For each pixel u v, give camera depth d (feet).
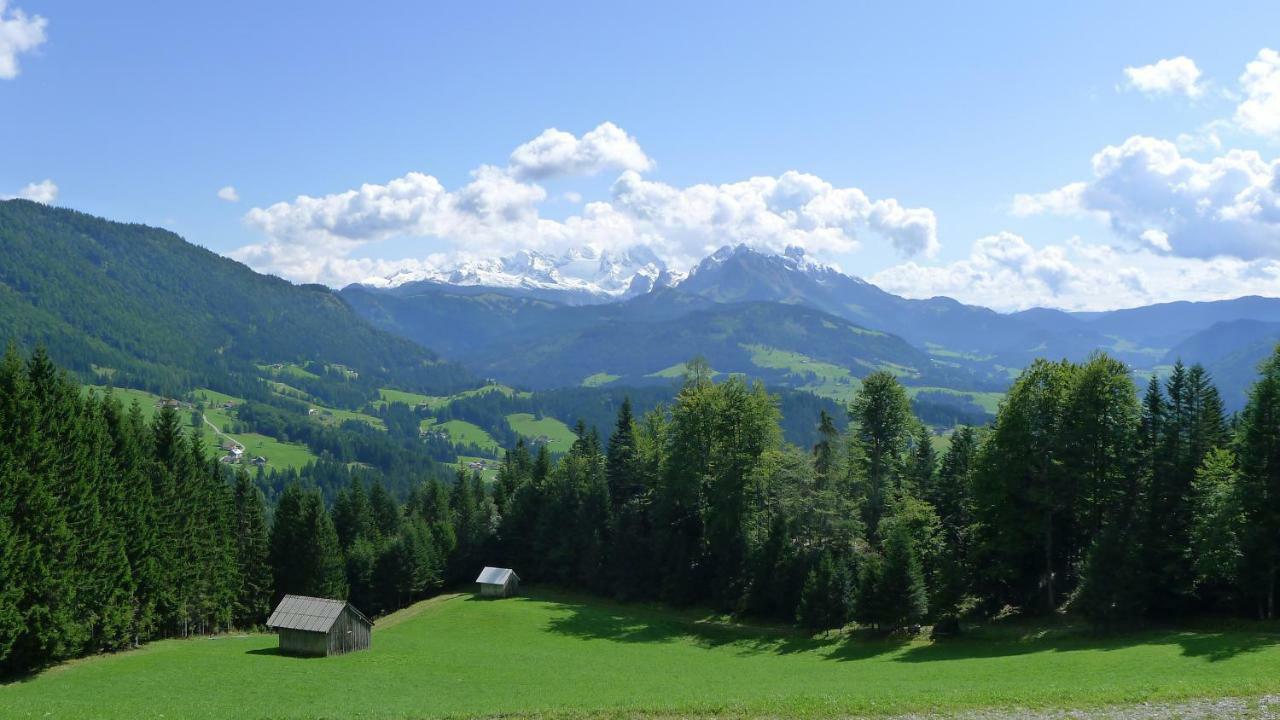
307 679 170.81
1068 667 142.61
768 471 258.78
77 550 177.99
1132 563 178.29
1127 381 202.49
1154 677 122.42
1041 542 209.26
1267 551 167.43
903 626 211.00
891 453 253.85
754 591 243.40
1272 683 102.99
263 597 296.30
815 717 99.40
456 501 447.42
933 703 103.50
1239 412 214.90
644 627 248.73
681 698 121.80
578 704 117.29
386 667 188.85
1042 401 205.46
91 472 192.65
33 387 179.63
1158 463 193.26
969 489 225.76
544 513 338.13
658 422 324.39
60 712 124.26
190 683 163.02
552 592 318.45
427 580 350.02
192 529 246.47
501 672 182.09
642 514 310.86
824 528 238.89
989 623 206.39
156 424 255.70
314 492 314.76
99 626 194.70
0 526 156.46
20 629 158.40
